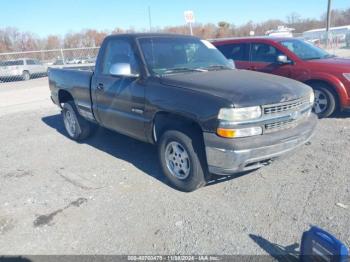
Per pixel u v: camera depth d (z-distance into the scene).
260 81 3.68
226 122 3.11
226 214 3.26
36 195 3.85
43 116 8.34
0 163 4.96
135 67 4.13
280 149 3.36
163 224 3.14
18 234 3.10
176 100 3.51
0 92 13.72
